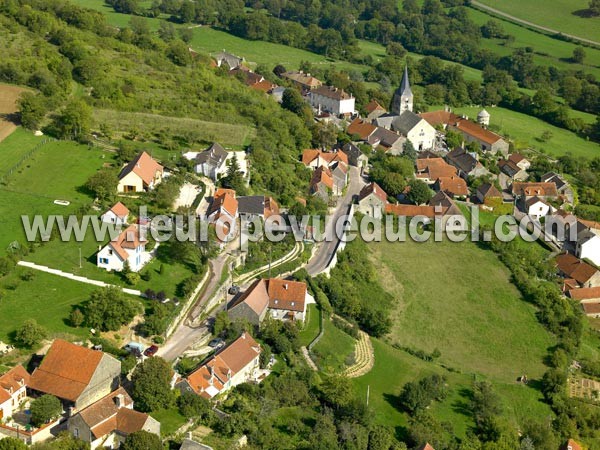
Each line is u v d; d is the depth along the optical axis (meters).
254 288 179.38
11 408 134.88
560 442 173.12
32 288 171.25
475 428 168.50
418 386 168.88
